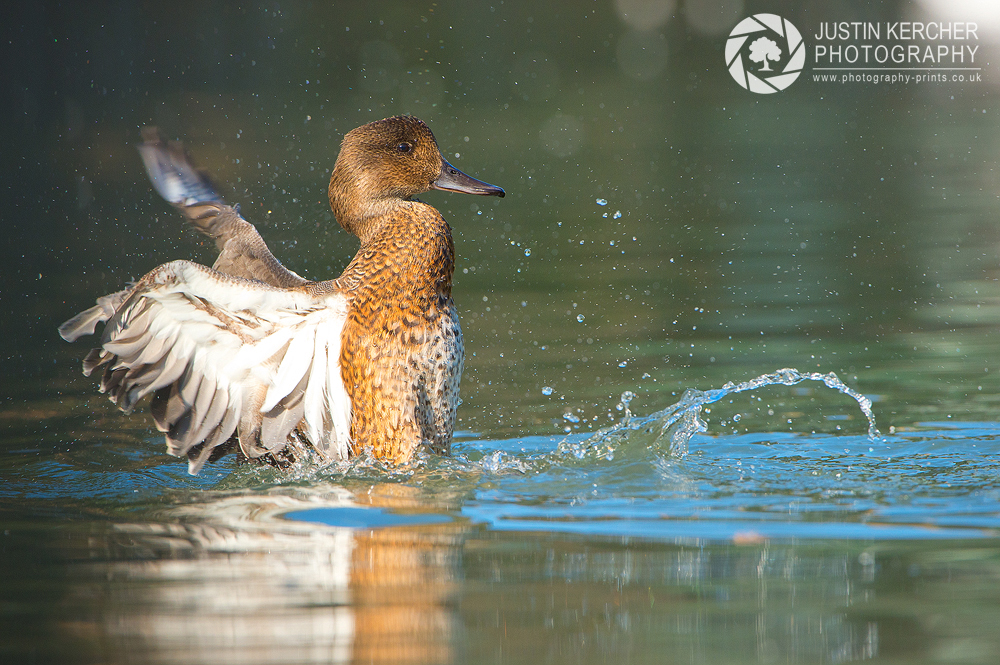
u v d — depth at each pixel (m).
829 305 14.06
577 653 4.96
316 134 28.25
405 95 35.66
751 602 5.55
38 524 7.06
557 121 32.62
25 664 4.89
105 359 7.99
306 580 5.91
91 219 20.02
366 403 8.30
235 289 7.78
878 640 5.08
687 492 7.67
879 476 8.00
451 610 5.47
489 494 7.67
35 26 32.69
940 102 33.94
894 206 20.89
